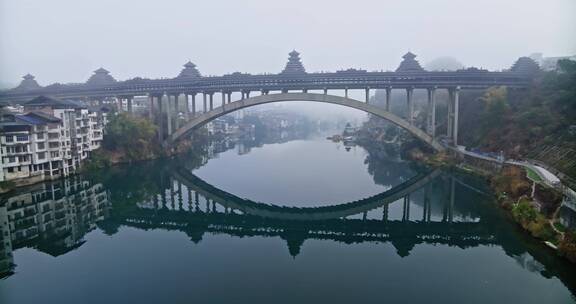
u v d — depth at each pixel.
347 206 38.75
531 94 50.66
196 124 59.94
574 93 41.56
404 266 22.72
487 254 24.59
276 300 18.30
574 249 20.08
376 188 46.19
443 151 54.50
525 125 44.94
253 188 46.78
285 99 54.12
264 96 54.59
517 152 42.66
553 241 22.88
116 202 40.06
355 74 52.84
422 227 31.52
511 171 36.81
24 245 26.86
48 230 30.45
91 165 52.78
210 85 57.47
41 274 21.48
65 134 48.03
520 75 54.62
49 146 45.75
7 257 24.34
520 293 18.88
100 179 49.62
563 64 49.34
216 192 44.91
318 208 38.19
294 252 25.38
